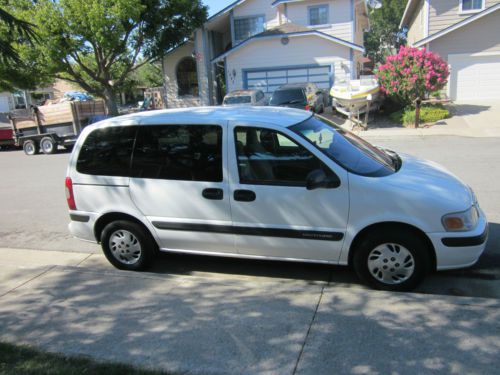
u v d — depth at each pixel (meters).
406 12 28.67
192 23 24.11
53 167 14.41
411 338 3.33
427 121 17.06
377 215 4.11
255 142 4.45
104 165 5.00
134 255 5.12
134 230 5.00
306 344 3.35
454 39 20.39
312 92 19.36
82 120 19.00
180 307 4.05
